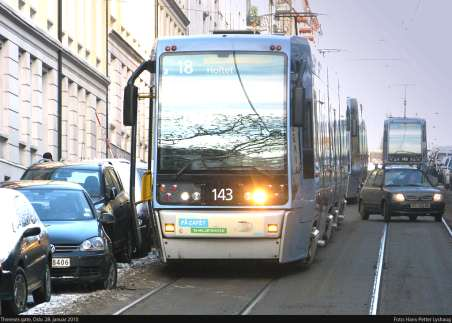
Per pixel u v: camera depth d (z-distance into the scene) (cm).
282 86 1753
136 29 6069
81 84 4581
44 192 1761
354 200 4681
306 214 1839
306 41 1920
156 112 1759
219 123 1747
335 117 2628
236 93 1756
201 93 1758
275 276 1808
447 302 1459
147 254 2392
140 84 6138
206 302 1461
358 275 1819
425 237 2714
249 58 1764
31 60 3781
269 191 1717
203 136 1744
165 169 1739
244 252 1719
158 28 6600
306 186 1834
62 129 4259
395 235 2783
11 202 1391
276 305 1426
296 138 1775
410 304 1435
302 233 1819
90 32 4853
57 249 1581
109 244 1670
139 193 2427
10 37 3419
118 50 5503
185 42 1775
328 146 2322
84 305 1426
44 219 1680
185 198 1725
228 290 1609
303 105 1712
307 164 1850
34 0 3828
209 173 1728
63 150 4278
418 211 3316
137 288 1648
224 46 1767
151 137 1794
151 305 1426
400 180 3447
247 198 1717
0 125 3388
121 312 1348
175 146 1745
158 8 6562
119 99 5525
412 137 6881
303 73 1842
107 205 2033
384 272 1867
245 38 1770
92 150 4812
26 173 2127
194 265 2022
